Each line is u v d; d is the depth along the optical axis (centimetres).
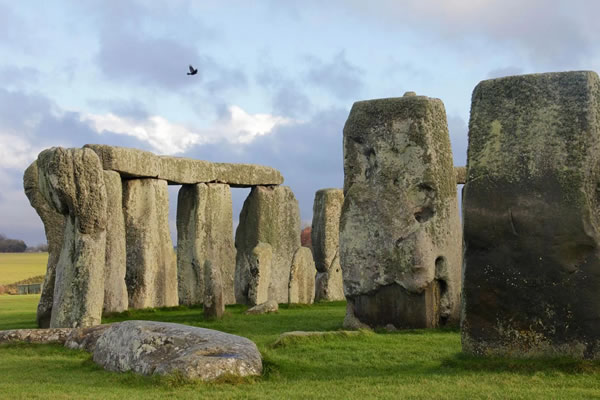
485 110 991
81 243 1498
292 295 2347
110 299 2002
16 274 5200
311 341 1252
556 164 946
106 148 2144
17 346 1266
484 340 977
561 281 934
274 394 823
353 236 1580
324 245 2581
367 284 1555
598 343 917
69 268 1499
